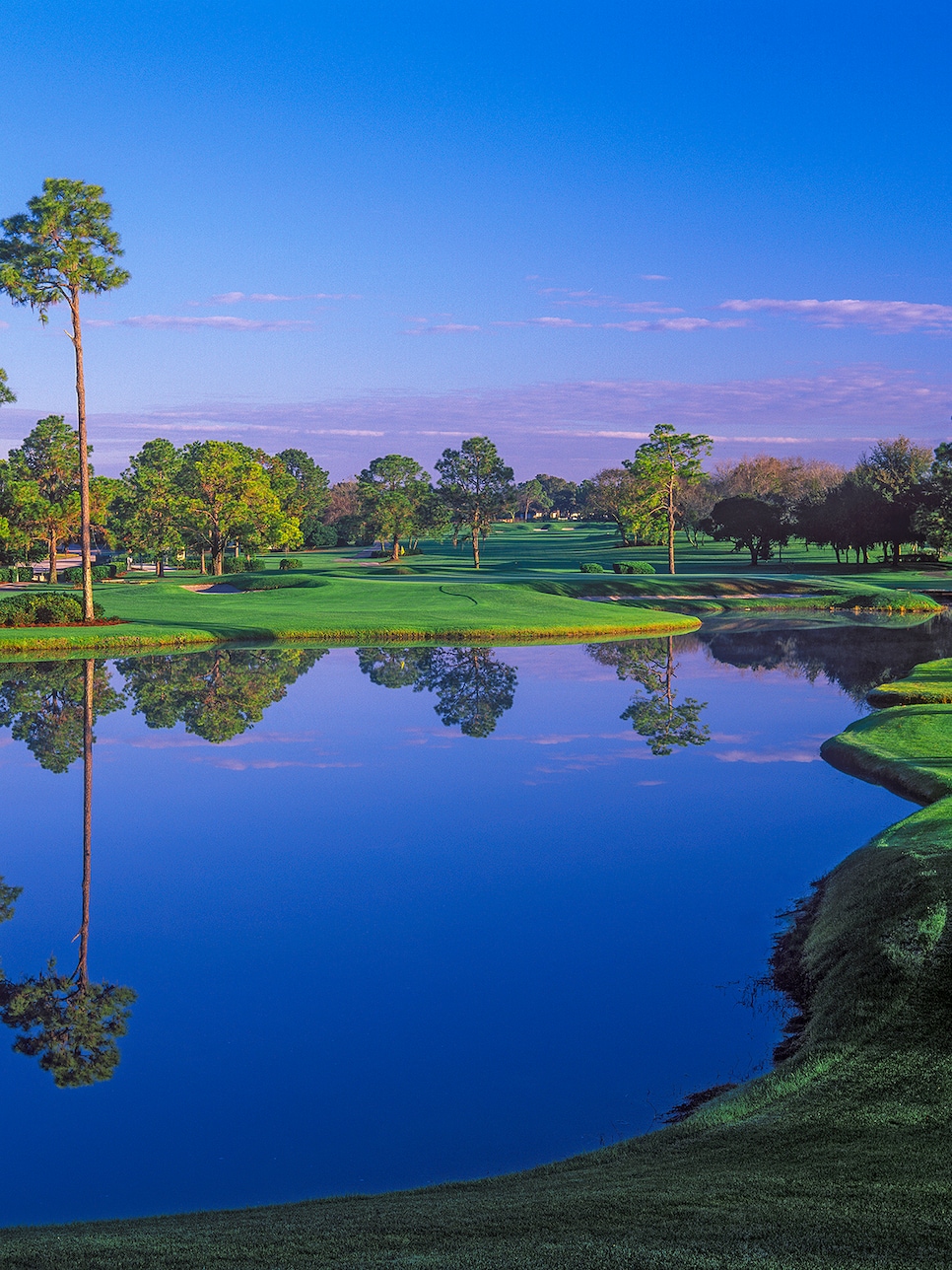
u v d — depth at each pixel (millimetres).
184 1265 6910
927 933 12773
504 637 55969
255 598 74312
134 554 132500
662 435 108250
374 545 180625
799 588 85188
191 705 35594
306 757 27906
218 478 114062
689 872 18359
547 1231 7297
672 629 60281
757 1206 7531
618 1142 9938
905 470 132250
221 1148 10266
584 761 27156
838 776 24812
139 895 17531
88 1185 9586
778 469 173625
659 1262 6480
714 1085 11156
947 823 17609
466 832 20969
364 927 15977
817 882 17562
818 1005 12383
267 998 13570
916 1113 9281
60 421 106812
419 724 32438
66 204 50094
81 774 26078
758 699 36344
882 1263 6352
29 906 17016
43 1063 11961
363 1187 9492
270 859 19406
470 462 126938
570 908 16672
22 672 42688
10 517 101812
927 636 56406
